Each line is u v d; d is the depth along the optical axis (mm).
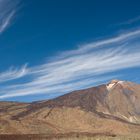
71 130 165500
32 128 137750
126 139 99938
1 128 121688
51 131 143125
